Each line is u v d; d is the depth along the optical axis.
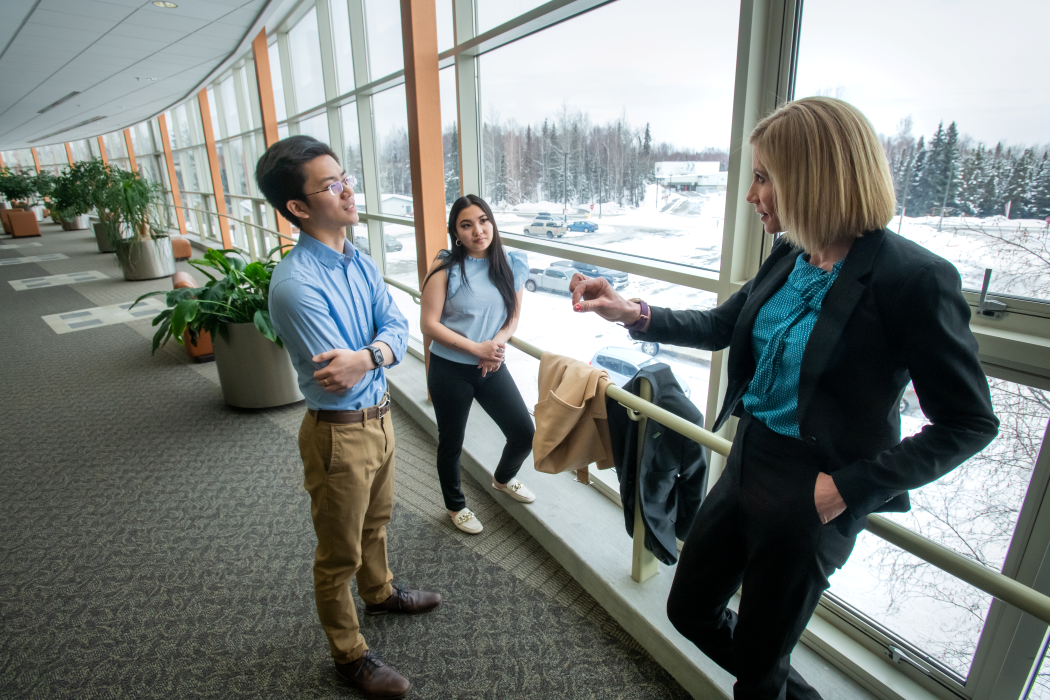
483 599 1.89
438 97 2.77
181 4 4.75
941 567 0.86
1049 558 1.09
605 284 1.23
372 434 1.38
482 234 1.91
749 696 1.02
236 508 2.47
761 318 0.95
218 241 10.31
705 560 1.05
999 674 1.21
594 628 1.76
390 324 1.41
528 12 2.15
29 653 1.71
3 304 6.59
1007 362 1.08
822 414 0.82
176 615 1.85
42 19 5.09
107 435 3.21
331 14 4.75
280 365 3.44
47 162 24.39
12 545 2.23
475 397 2.06
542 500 2.26
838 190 0.73
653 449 1.49
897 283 0.72
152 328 5.50
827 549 0.88
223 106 8.55
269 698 1.54
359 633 1.62
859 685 1.45
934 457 0.69
